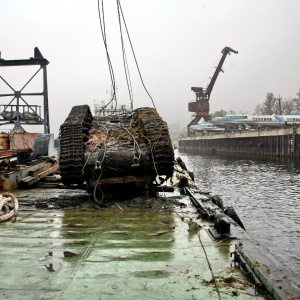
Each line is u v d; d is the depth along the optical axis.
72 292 3.06
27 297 2.98
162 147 7.25
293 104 99.88
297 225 13.83
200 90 90.81
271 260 3.52
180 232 4.88
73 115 7.96
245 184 25.39
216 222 4.67
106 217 5.84
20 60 16.25
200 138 83.88
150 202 7.01
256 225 13.91
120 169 7.04
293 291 2.83
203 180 28.38
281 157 47.56
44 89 16.39
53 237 4.71
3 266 3.67
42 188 9.16
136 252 4.06
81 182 7.33
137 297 2.96
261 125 75.44
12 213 5.83
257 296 2.97
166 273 3.45
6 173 8.76
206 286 3.16
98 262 3.76
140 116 8.52
